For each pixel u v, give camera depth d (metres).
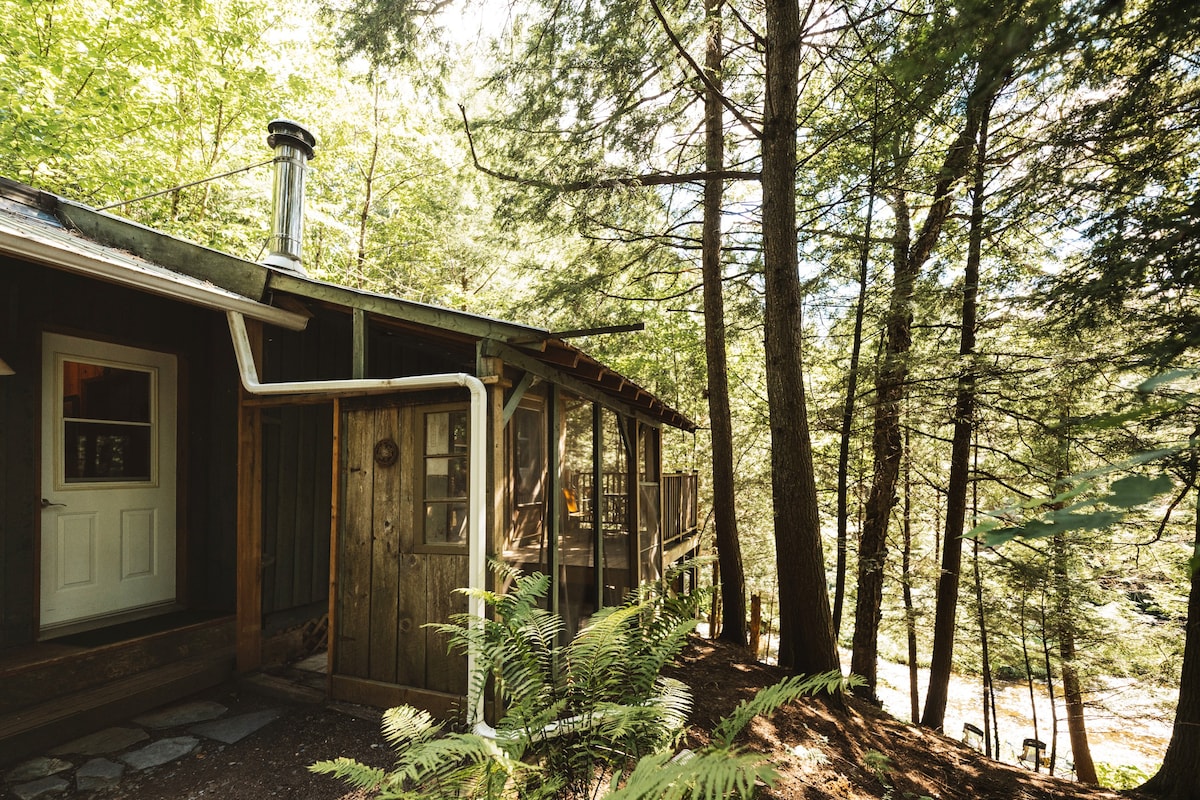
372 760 2.99
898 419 7.04
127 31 7.28
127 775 2.87
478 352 3.51
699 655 5.65
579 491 6.99
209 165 8.95
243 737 3.25
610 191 6.02
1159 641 7.93
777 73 5.08
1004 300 5.60
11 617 3.33
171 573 4.26
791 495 5.09
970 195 6.69
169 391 4.31
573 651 2.47
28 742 3.00
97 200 7.47
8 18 6.64
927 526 9.37
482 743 1.88
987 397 6.71
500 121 6.57
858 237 6.42
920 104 1.78
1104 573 8.09
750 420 11.06
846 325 7.77
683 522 8.91
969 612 8.68
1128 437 5.50
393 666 3.60
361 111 10.75
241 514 4.13
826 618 5.08
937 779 4.27
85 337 3.77
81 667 3.27
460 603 3.43
